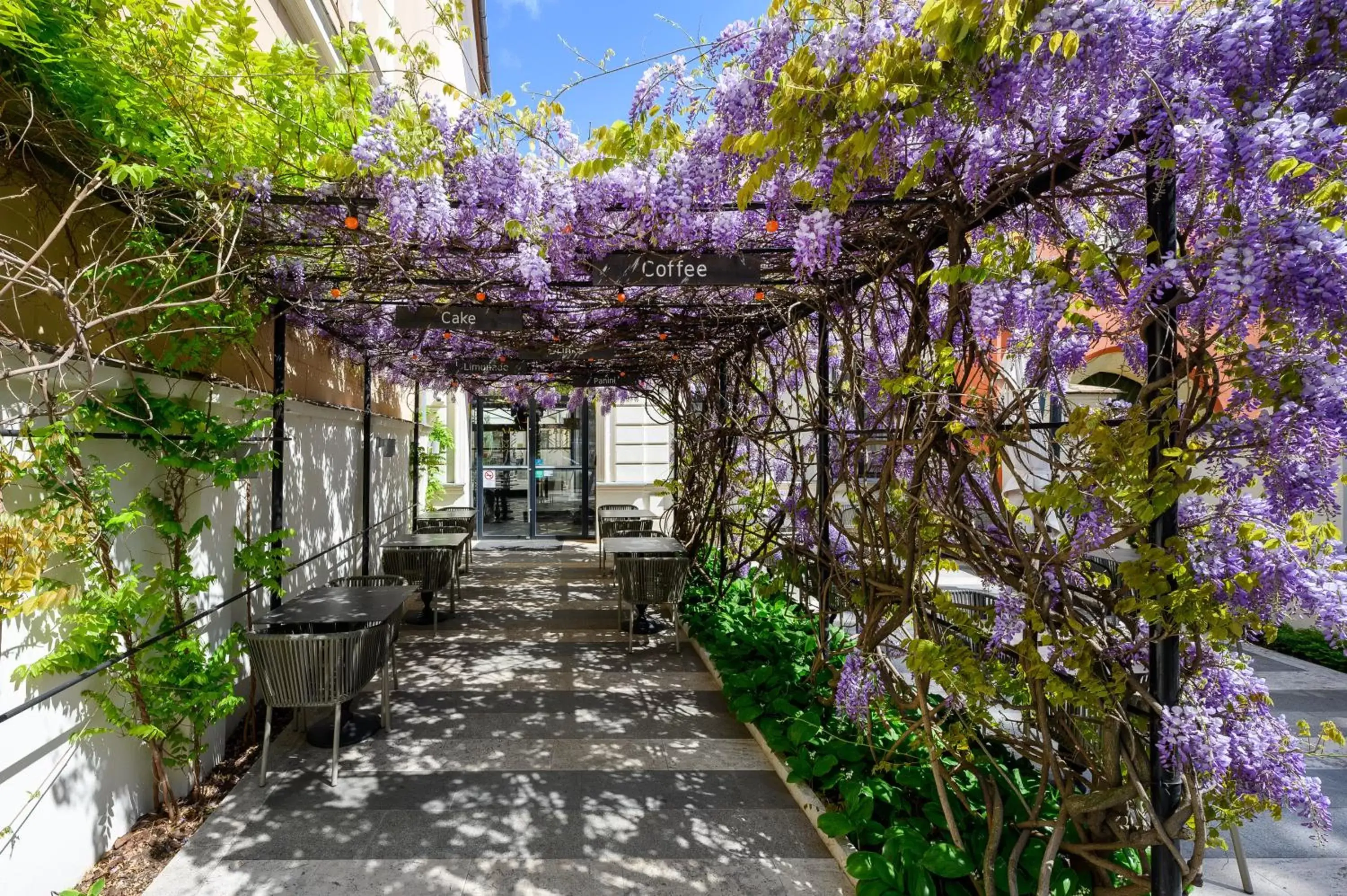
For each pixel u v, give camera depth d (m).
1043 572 2.16
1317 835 1.94
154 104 2.34
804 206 2.73
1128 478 1.79
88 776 2.54
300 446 5.07
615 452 11.20
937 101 1.90
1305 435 1.69
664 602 5.36
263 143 2.57
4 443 2.12
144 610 2.57
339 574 6.07
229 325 3.16
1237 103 1.65
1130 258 1.81
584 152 2.92
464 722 3.96
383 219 2.98
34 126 2.22
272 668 3.18
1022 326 2.05
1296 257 1.50
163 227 2.92
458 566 7.11
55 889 2.36
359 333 5.81
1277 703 4.39
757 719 3.64
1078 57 1.68
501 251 3.23
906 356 2.89
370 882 2.50
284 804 3.04
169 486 3.07
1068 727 2.31
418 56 2.74
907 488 2.80
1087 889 2.30
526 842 2.77
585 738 3.75
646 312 5.04
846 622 4.88
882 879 2.32
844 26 1.92
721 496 6.65
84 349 2.12
